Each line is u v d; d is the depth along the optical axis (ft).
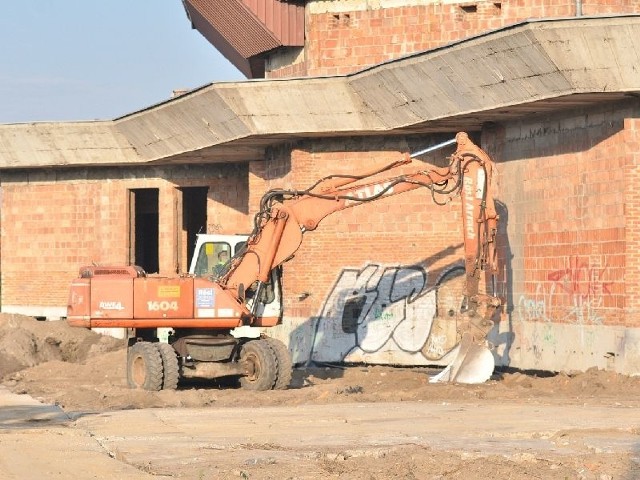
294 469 51.11
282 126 118.32
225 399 84.79
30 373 114.32
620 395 83.20
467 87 99.55
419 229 118.73
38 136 153.58
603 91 88.12
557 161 99.60
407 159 94.53
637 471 50.31
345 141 121.39
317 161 122.21
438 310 117.60
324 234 121.70
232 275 94.07
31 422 71.20
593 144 94.84
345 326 120.78
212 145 130.62
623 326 90.38
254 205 136.26
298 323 122.42
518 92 94.53
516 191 105.91
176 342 93.15
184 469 51.75
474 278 91.66
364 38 121.80
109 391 88.02
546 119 101.35
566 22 85.30
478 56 94.79
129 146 149.28
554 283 99.60
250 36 129.59
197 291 93.09
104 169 160.15
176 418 71.26
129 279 92.68
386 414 72.18
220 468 51.60
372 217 120.37
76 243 162.40
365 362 119.55
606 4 114.01
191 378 93.66
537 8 115.55
